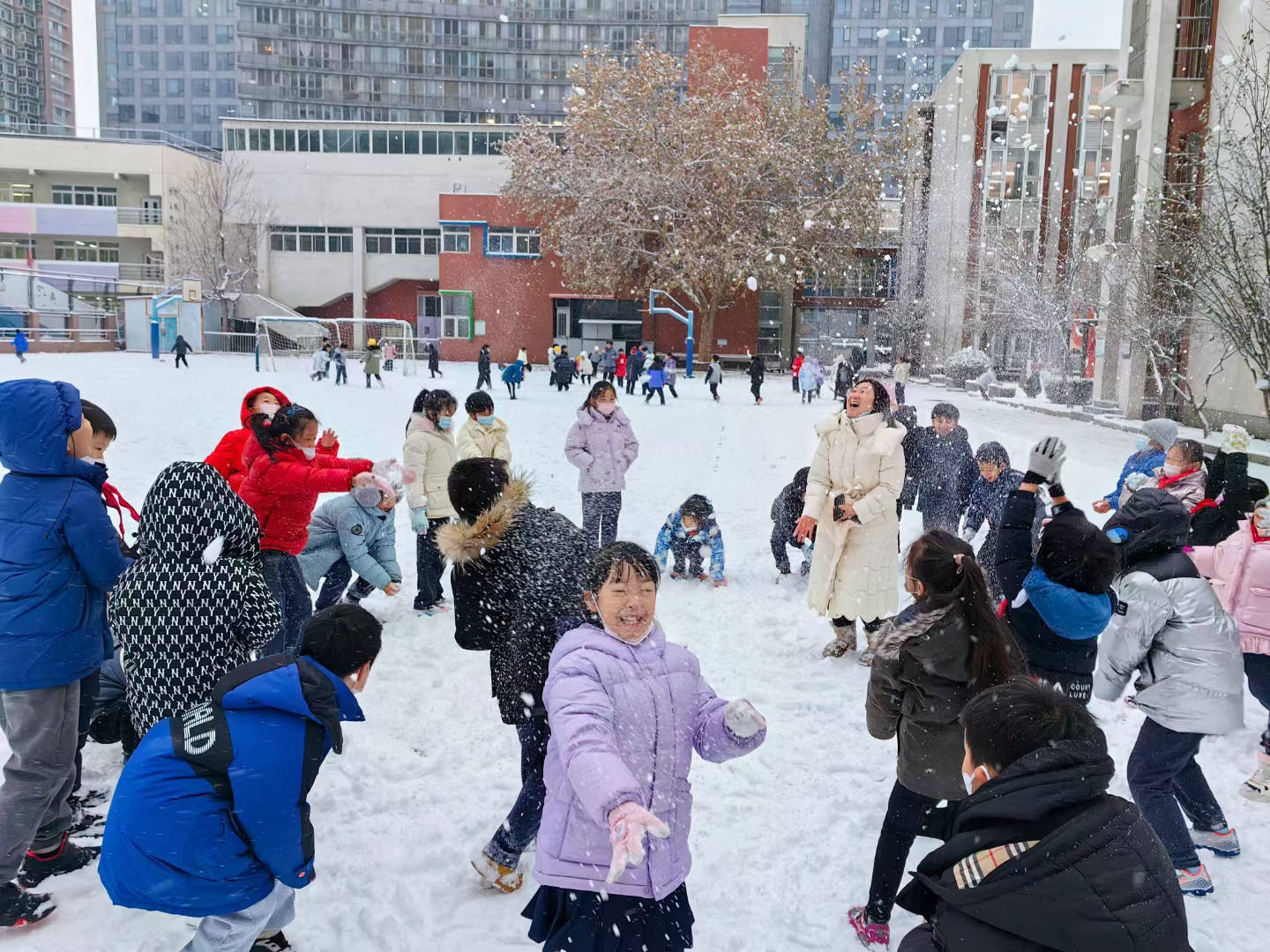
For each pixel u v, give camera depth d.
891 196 44.44
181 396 20.62
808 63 100.81
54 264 54.44
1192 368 20.27
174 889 2.21
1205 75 20.30
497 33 92.94
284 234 52.06
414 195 51.56
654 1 93.25
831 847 3.45
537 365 46.59
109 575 3.02
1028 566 3.23
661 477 12.18
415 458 6.06
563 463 12.93
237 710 2.30
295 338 49.06
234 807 2.23
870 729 3.00
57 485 2.97
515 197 44.88
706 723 2.35
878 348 43.78
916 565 2.86
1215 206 16.52
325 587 5.74
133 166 54.88
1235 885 3.22
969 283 35.34
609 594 2.35
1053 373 27.11
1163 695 3.19
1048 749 1.72
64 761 3.01
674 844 2.30
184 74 97.88
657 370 25.12
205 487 2.85
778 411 23.31
